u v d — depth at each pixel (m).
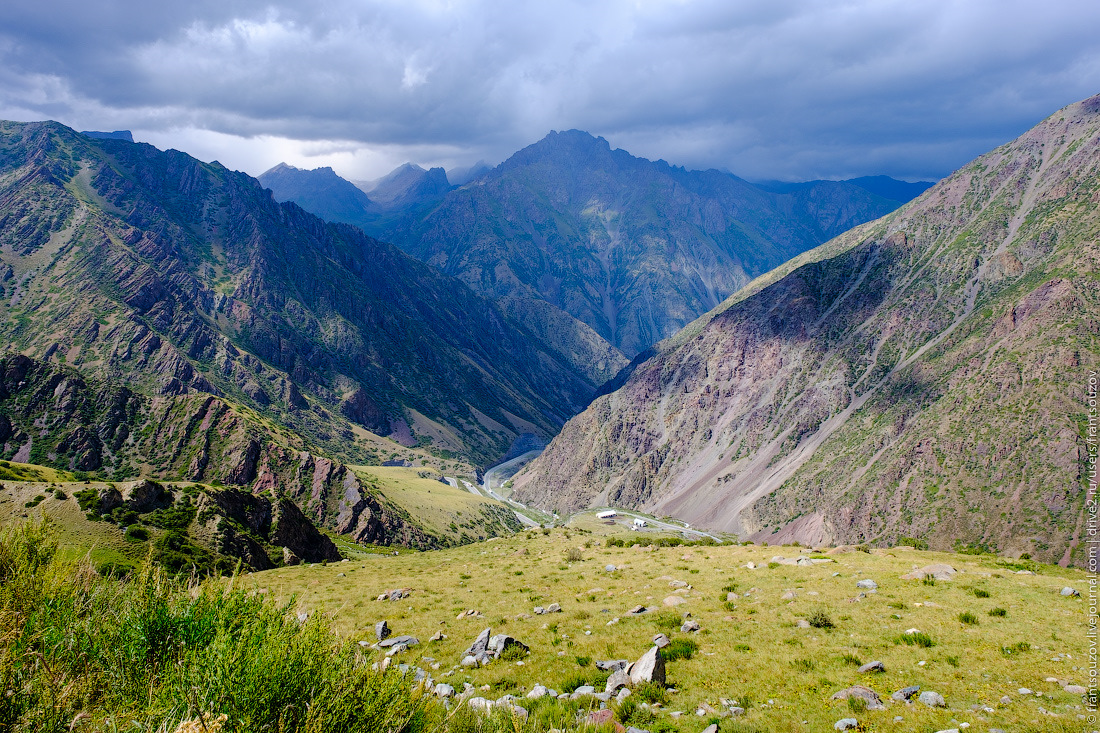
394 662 12.45
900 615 25.56
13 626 11.09
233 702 10.16
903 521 187.00
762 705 17.61
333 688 10.97
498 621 30.36
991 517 167.62
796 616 26.72
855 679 19.16
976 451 187.12
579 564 49.19
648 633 26.00
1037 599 26.66
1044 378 187.00
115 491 88.12
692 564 43.78
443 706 15.09
